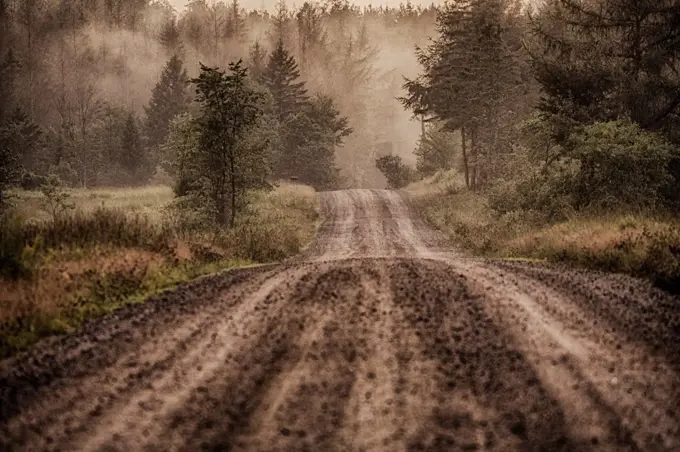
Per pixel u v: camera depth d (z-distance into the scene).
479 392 7.51
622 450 5.88
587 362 8.62
